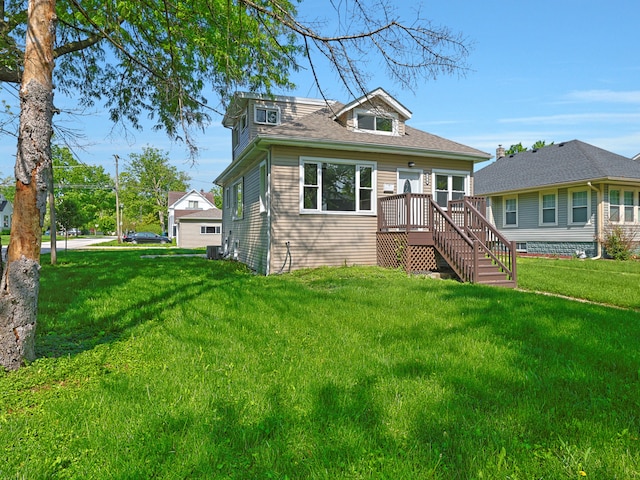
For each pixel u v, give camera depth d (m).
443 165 12.43
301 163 10.84
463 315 5.34
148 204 58.00
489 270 9.22
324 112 13.68
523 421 2.51
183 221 30.30
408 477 1.95
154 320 5.04
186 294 6.77
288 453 2.15
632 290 8.06
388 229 11.21
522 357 3.69
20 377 3.10
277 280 8.95
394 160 11.88
